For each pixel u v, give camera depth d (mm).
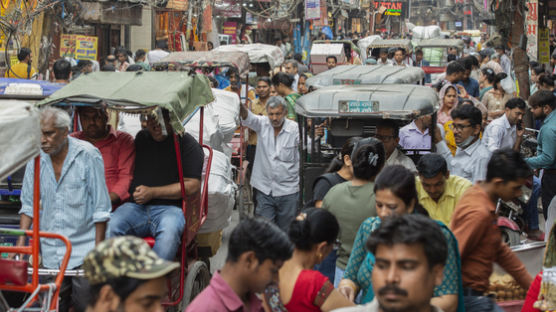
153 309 2553
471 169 6883
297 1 29641
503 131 9000
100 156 5371
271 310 3717
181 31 24375
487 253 4012
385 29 60031
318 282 3729
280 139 8359
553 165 8586
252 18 32375
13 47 13531
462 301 3557
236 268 3131
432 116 7438
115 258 2502
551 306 3570
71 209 5234
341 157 5680
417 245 2564
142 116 5832
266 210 8492
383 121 7285
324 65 19203
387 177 3965
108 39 21594
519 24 14734
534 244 5250
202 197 6520
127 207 5875
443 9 86562
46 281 5188
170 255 5633
